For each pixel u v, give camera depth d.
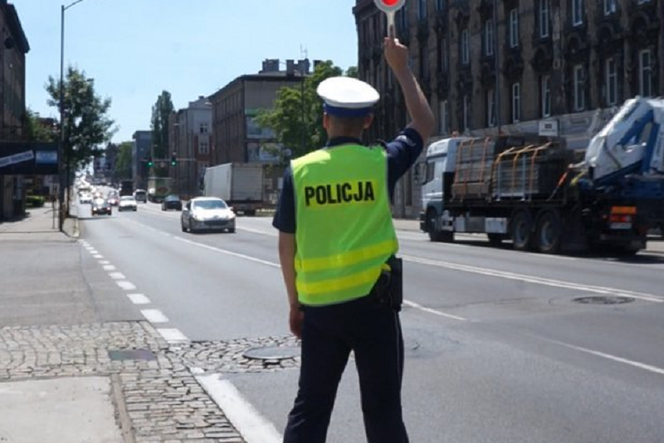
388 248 4.47
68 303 15.28
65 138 71.50
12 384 8.70
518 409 7.70
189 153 154.75
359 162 4.47
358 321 4.43
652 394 8.16
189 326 12.55
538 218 26.02
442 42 54.66
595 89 38.62
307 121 77.88
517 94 45.91
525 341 10.97
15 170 51.59
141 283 18.64
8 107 73.69
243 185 77.12
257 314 13.72
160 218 69.75
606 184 23.64
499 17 46.69
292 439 4.57
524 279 17.94
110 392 8.34
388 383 4.49
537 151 26.14
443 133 54.31
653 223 23.45
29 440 6.83
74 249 31.17
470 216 30.33
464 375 9.09
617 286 16.44
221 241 35.69
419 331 11.80
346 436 7.00
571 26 40.44
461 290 16.25
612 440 6.75
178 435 6.99
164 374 9.28
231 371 9.46
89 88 71.62
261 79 114.00
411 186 60.41
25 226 52.56
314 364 4.52
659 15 34.50
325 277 4.42
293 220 4.51
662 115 23.31
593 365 9.48
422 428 7.16
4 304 15.22
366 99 4.50
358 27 66.38
